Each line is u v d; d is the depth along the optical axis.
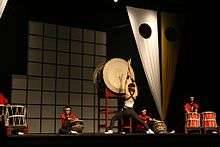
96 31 8.85
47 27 8.25
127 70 6.95
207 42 9.12
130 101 6.80
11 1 7.71
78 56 8.59
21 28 7.88
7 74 7.70
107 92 6.82
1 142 5.31
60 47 8.39
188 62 9.24
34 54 8.05
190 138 6.73
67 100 8.38
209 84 9.05
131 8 8.23
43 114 8.05
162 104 8.27
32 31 8.05
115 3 8.52
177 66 9.20
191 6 9.07
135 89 6.85
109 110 8.66
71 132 6.45
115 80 6.81
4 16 7.67
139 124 7.11
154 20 8.38
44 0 8.02
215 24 9.02
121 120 6.82
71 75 8.48
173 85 8.88
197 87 9.18
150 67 8.12
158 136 6.47
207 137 6.88
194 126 7.15
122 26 8.91
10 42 7.74
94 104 8.66
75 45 8.58
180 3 8.96
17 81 7.82
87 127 8.51
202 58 9.16
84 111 8.53
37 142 5.50
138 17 8.24
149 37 8.32
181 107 9.19
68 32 8.51
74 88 8.48
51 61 8.26
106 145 6.06
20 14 7.86
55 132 8.15
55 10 8.20
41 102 8.05
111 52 8.91
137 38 8.13
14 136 5.37
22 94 7.85
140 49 8.11
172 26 8.71
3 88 7.65
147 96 8.94
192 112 7.41
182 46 9.22
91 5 8.42
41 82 8.10
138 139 6.32
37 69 8.08
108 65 6.82
